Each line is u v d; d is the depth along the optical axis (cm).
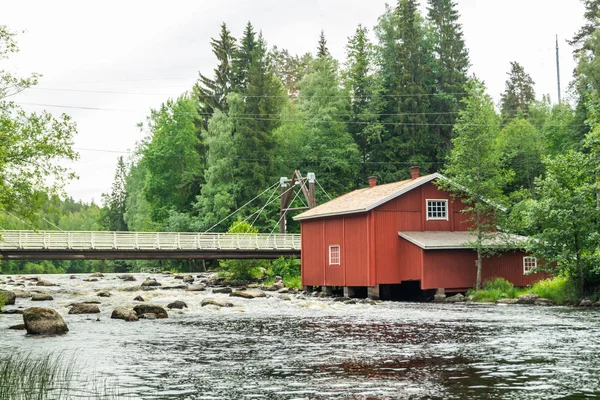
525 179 6041
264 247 4803
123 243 4381
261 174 6519
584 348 1435
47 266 11494
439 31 8131
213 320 2211
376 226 3462
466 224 3672
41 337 1720
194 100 8106
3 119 2050
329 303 3031
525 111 8962
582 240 2753
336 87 7294
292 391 1013
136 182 8694
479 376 1114
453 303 3044
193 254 4488
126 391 1020
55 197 2169
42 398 966
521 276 3366
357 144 7231
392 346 1495
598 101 2947
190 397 978
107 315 2375
